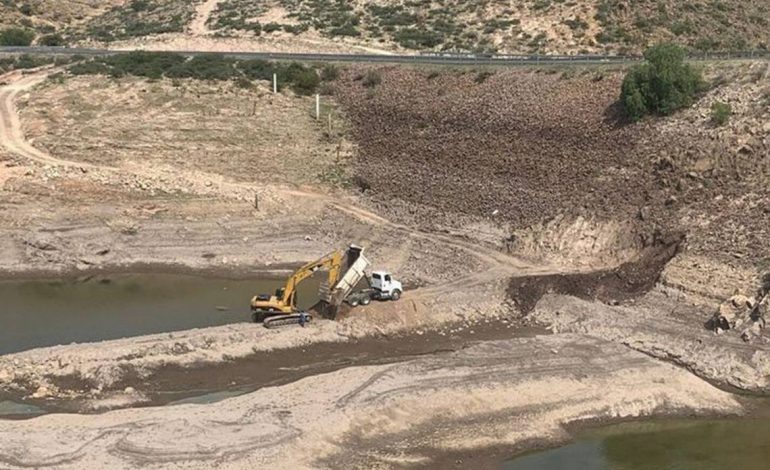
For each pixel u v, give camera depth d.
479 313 59.62
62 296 63.41
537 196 71.19
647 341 54.97
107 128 86.56
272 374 51.06
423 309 58.69
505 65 89.38
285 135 87.38
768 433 46.38
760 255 58.81
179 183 77.25
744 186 65.00
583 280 61.41
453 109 84.94
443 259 67.44
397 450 43.12
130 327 57.75
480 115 82.69
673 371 51.25
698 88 75.12
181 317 59.69
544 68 86.38
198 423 43.44
